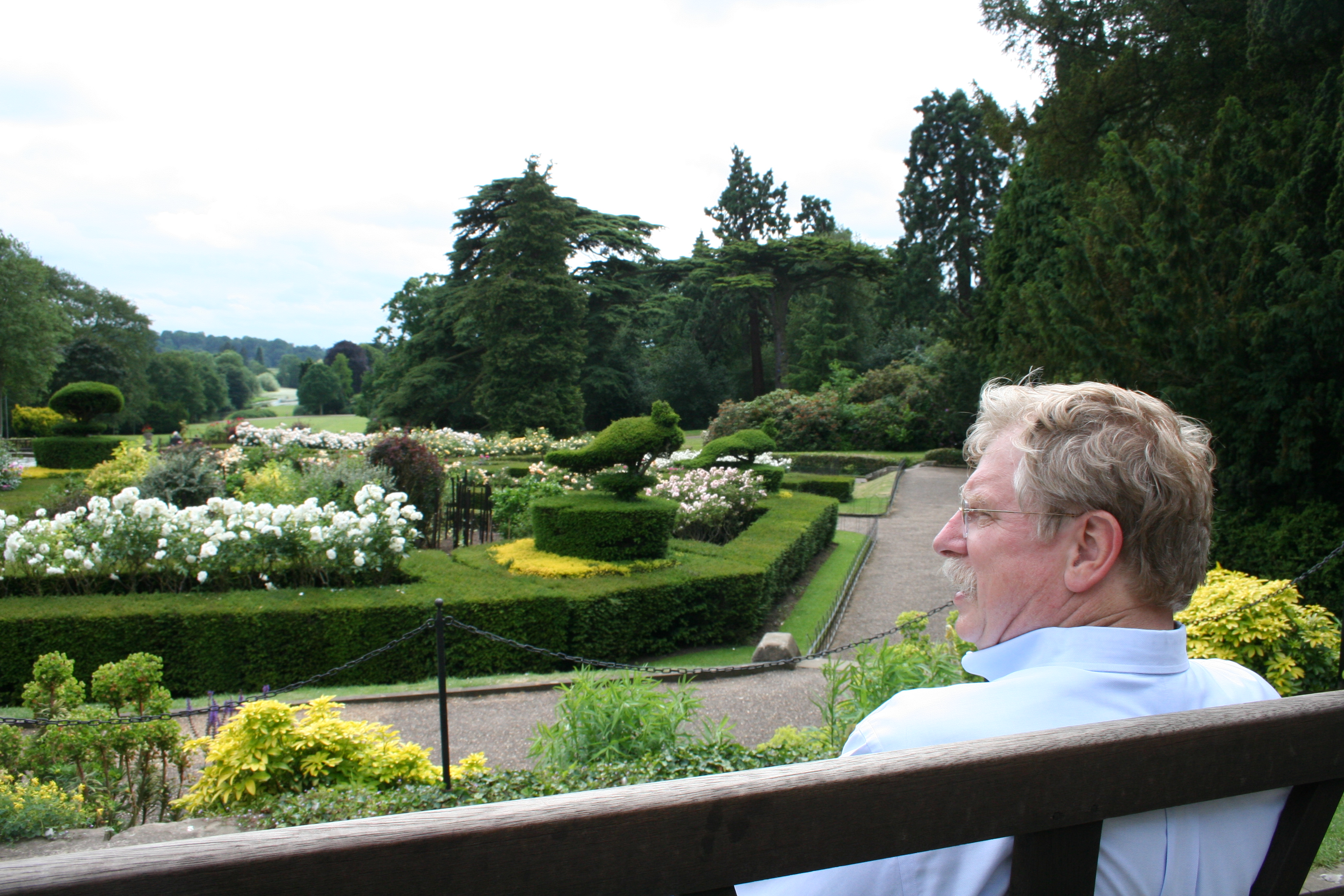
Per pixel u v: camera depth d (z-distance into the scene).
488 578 8.83
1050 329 11.38
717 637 9.34
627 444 9.62
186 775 5.16
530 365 40.19
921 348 46.62
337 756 4.33
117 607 7.58
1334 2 10.88
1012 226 20.73
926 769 0.85
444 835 0.69
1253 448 9.09
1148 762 0.95
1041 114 17.38
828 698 4.83
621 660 8.48
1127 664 1.08
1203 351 8.92
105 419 57.75
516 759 5.65
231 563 8.42
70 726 4.39
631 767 4.23
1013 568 1.18
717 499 13.30
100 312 59.91
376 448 15.14
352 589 8.27
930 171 44.12
